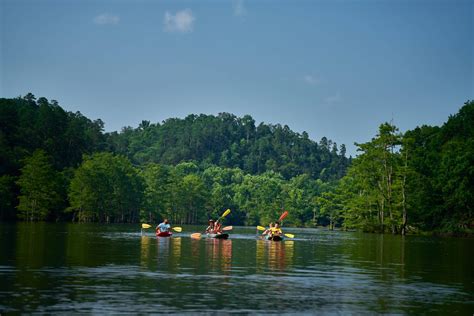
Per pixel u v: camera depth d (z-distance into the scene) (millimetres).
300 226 187500
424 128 111375
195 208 181250
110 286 20672
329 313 17062
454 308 18203
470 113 103000
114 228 85250
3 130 123188
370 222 98938
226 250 39844
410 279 25094
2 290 19281
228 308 17344
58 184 116562
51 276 22797
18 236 50219
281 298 19250
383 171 97250
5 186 104312
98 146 180625
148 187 154625
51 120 140250
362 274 26641
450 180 88000
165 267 27000
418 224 95250
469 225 89625
